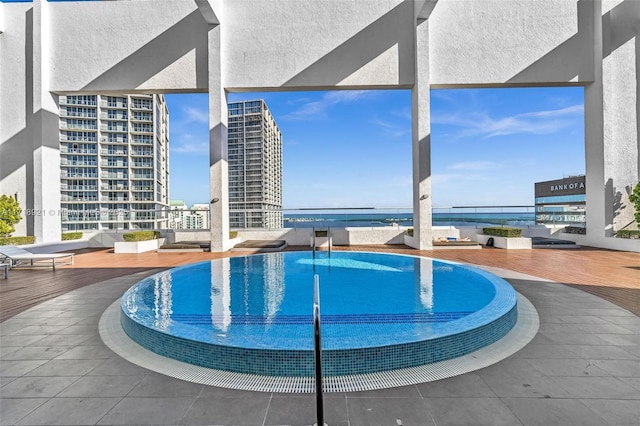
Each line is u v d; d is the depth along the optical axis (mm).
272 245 9188
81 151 46656
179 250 8992
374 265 6430
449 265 6344
